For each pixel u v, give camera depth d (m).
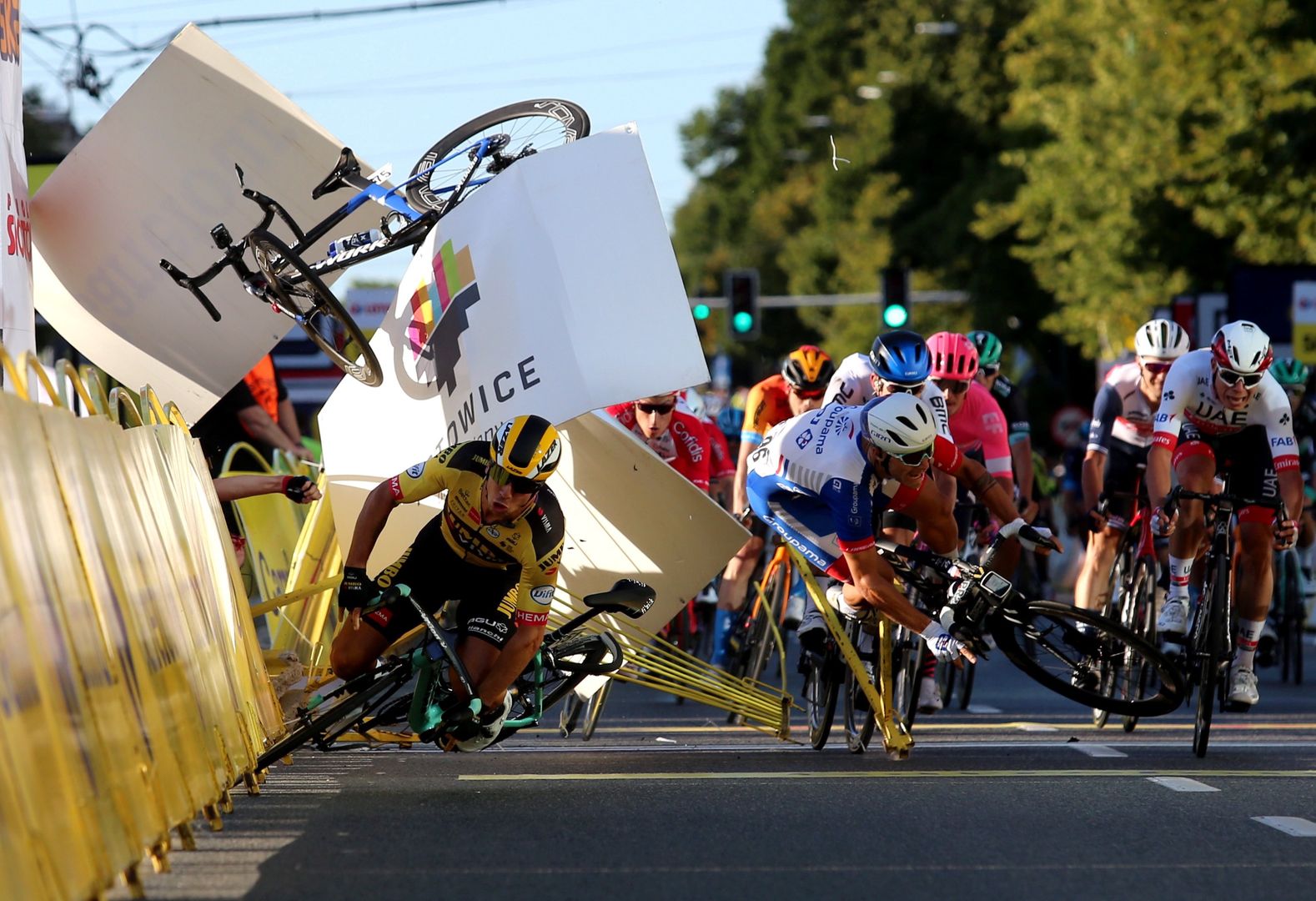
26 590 12.51
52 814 12.05
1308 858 16.19
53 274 28.56
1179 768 22.66
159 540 17.48
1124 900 14.34
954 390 27.33
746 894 14.44
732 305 92.69
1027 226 111.12
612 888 14.61
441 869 15.38
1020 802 19.47
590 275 23.33
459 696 19.70
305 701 23.36
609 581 25.55
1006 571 23.23
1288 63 72.12
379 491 20.41
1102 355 107.25
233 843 16.64
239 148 28.08
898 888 14.72
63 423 14.77
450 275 24.30
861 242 161.50
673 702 34.25
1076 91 102.62
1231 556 28.03
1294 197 75.62
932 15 162.25
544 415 22.88
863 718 24.59
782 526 23.88
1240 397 25.94
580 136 25.62
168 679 16.27
